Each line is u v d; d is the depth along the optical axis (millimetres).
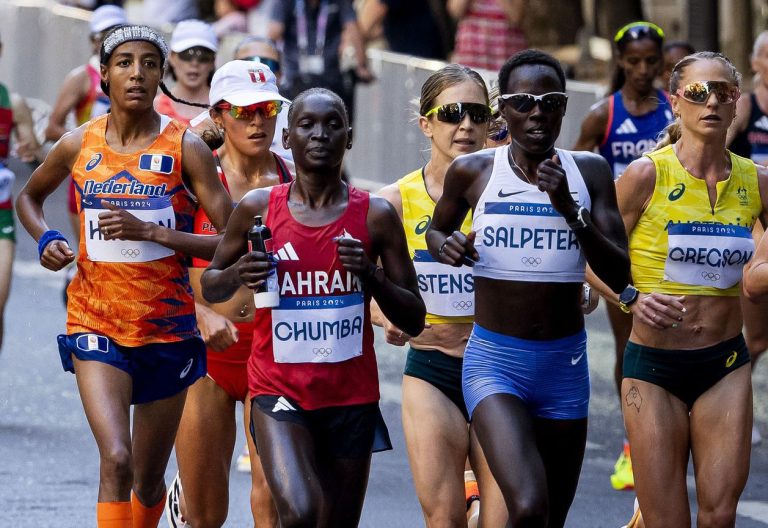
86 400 21578
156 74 21953
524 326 20594
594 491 30141
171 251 22047
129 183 21969
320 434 20328
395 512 28328
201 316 23672
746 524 27984
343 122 20094
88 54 69000
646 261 22469
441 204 21172
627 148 33844
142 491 23219
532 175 20500
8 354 40531
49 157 22641
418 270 22641
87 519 27141
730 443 21656
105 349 21844
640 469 21875
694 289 22266
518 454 19766
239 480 30547
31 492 28766
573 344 20781
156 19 69500
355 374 20297
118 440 21109
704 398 22047
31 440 32625
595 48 68812
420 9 60688
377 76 57500
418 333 20672
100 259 21922
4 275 34281
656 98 33625
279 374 20172
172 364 22281
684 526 21781
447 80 23016
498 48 57094
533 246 20422
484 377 20656
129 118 22000
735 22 60531
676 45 37031
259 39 32312
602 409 36906
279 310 20109
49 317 45156
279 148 28469
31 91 72875
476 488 23859
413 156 55500
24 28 73000
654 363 22031
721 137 22281
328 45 52000
